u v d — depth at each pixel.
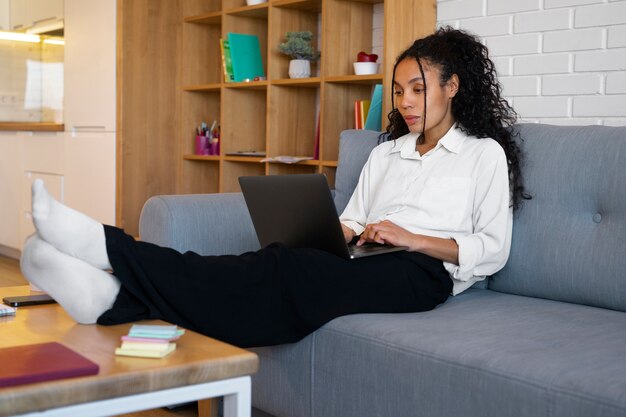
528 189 2.12
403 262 1.98
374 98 3.20
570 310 1.90
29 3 5.05
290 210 1.96
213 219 2.37
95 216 4.51
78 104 4.59
